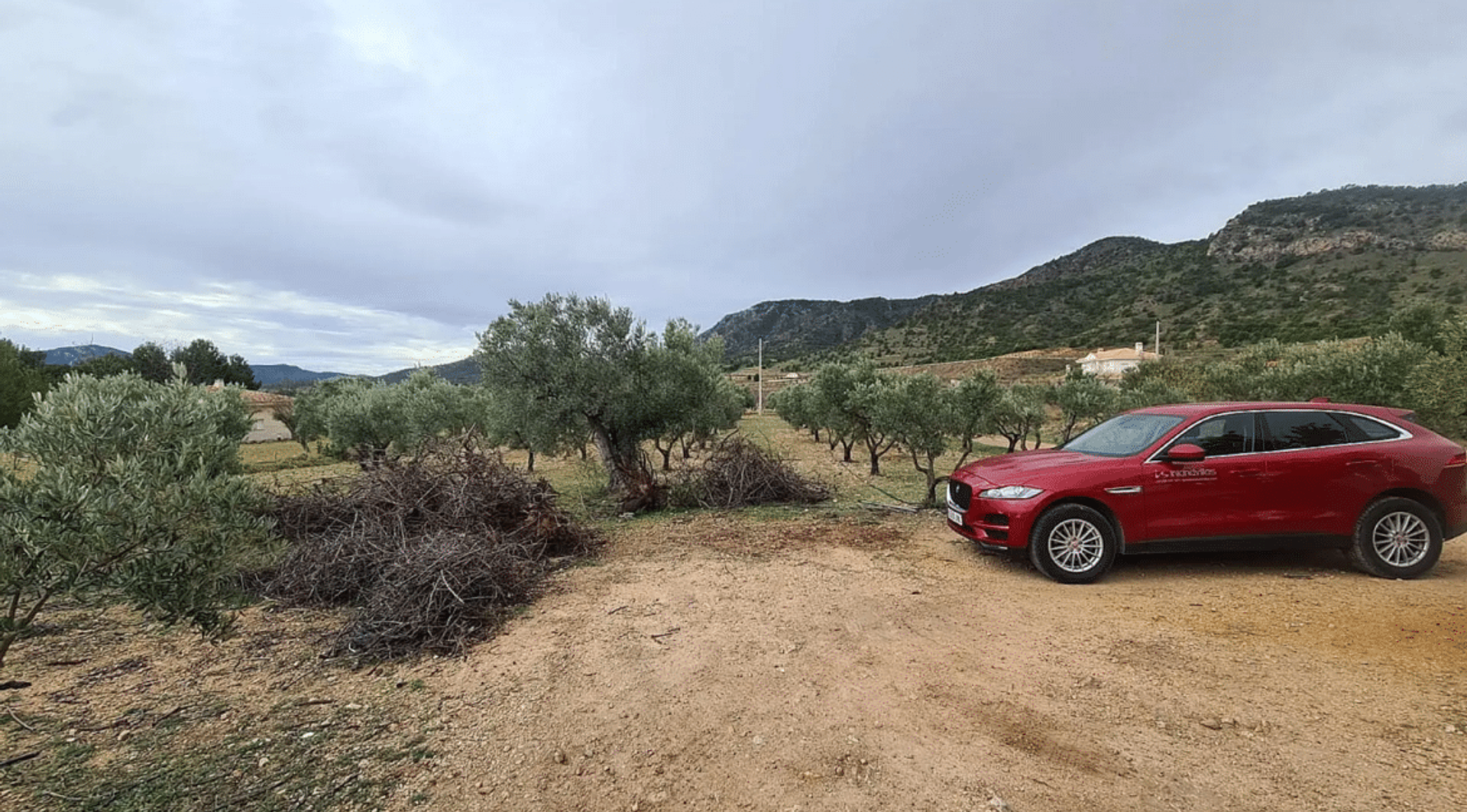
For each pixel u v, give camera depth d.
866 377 13.49
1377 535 5.50
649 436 12.34
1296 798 2.51
